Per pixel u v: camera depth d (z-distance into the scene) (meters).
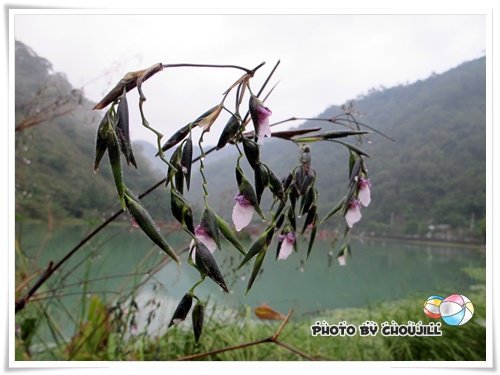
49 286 0.51
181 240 0.60
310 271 0.90
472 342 0.55
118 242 0.72
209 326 0.57
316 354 0.54
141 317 0.54
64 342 0.48
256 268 0.16
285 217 0.20
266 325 0.62
